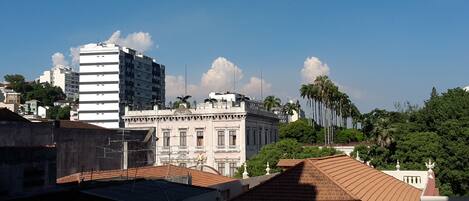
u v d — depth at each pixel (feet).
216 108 246.06
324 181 73.05
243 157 241.14
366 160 235.20
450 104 244.83
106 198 65.10
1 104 313.32
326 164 82.23
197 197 78.64
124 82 616.80
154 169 126.00
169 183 87.10
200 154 240.32
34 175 72.84
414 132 238.89
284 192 73.26
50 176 76.84
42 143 119.03
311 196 71.82
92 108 603.67
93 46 608.60
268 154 210.38
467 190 207.41
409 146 223.51
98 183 81.10
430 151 216.74
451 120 224.74
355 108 518.78
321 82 393.29
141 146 195.31
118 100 600.80
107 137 177.37
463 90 266.57
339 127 489.26
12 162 68.44
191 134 249.96
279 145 218.79
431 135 223.30
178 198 74.13
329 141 388.37
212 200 84.48
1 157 66.80
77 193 66.23
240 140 242.58
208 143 246.88
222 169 244.63
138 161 191.01
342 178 78.79
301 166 76.07
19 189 69.05
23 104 553.23
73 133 160.45
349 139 426.51
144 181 85.56
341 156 102.89
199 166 222.07
